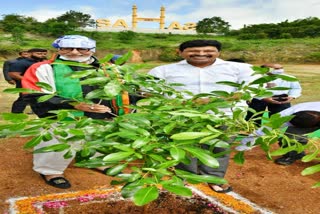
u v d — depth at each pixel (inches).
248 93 83.5
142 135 69.9
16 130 70.9
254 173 206.7
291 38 2003.0
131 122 77.0
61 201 156.3
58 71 149.9
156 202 155.0
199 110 83.3
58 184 174.6
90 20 2878.9
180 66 160.4
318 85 648.4
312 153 62.9
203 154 59.5
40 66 150.8
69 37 152.1
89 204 154.2
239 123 73.6
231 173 205.9
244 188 183.0
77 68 152.6
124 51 1590.8
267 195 175.9
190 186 177.3
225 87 154.9
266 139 69.9
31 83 148.9
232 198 167.3
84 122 77.6
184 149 61.5
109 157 60.7
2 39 1657.2
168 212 147.0
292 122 160.6
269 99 223.8
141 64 86.4
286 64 1300.4
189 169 154.4
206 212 150.7
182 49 158.6
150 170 59.6
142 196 48.8
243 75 157.6
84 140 83.1
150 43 1803.6
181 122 77.2
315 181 196.7
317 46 1493.6
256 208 159.9
